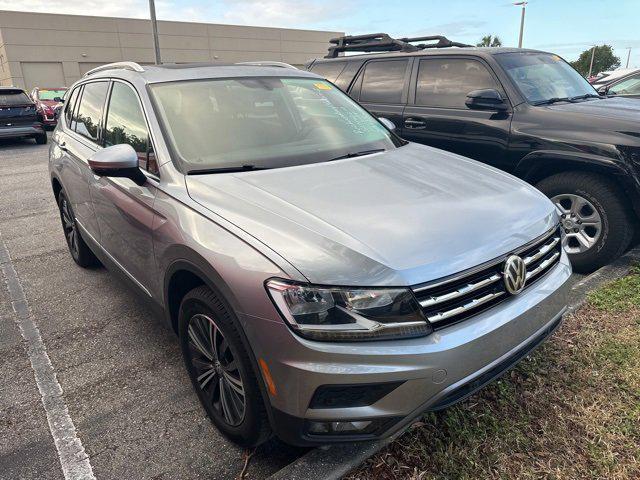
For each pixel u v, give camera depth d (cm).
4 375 309
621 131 393
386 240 201
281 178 258
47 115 1845
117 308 393
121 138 323
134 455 241
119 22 3422
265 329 192
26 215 683
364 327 184
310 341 185
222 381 236
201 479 226
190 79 323
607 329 318
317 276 187
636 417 244
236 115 308
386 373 183
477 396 262
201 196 242
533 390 266
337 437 194
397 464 221
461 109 496
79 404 279
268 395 200
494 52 502
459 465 220
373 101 581
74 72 3325
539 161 433
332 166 280
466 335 196
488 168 304
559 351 298
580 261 423
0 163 1174
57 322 374
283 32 4141
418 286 189
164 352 329
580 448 228
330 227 207
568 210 429
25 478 229
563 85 506
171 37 3647
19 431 260
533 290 230
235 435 234
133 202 283
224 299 208
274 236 204
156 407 275
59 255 518
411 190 249
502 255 215
